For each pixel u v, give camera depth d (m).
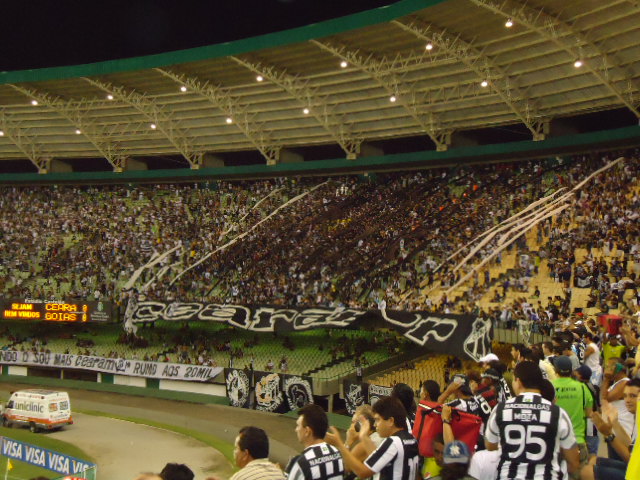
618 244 36.25
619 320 16.53
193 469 31.53
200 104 55.38
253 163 65.38
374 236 50.12
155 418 42.34
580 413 9.83
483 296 40.03
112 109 58.44
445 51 40.47
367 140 55.16
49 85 55.53
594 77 40.00
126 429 39.53
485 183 50.03
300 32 43.16
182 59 48.34
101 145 63.53
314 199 57.19
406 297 43.38
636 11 33.56
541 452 6.93
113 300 53.59
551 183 46.62
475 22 38.38
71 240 62.00
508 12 35.25
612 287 32.97
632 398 9.06
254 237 55.22
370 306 43.84
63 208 66.06
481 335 34.94
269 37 44.44
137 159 66.31
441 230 47.34
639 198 38.59
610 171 43.22
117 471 31.31
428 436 8.95
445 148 50.56
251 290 50.31
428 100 46.81
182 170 62.81
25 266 60.59
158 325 54.56
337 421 37.34
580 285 35.62
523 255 40.25
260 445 7.33
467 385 9.57
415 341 37.66
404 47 43.38
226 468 31.66
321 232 53.03
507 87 43.03
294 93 49.28
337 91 49.19
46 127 63.00
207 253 55.72
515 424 7.06
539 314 34.38
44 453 27.69
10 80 54.75
